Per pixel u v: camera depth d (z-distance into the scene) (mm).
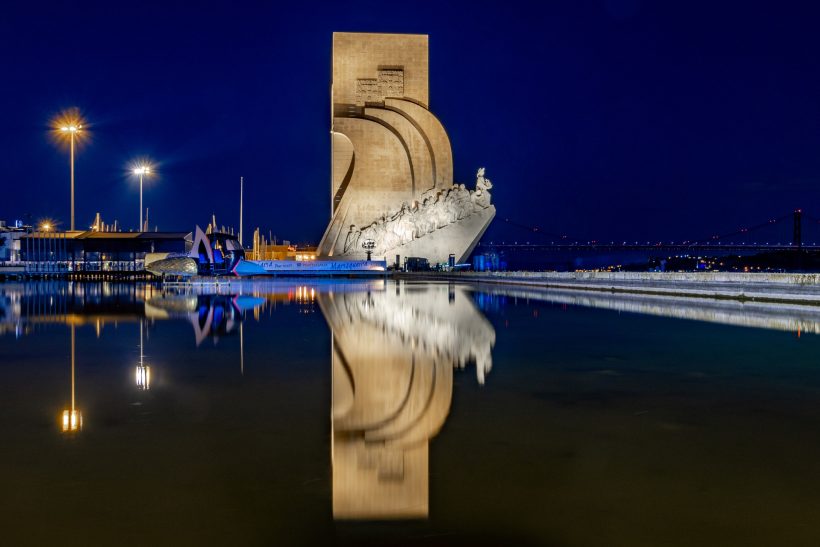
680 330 16953
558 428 6957
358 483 5211
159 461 5762
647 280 36906
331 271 73312
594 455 5969
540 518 4555
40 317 20578
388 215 90438
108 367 10977
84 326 17828
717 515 4598
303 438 6535
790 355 12484
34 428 6906
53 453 5988
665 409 7879
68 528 4363
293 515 4605
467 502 4836
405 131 93438
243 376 10094
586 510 4684
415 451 6109
